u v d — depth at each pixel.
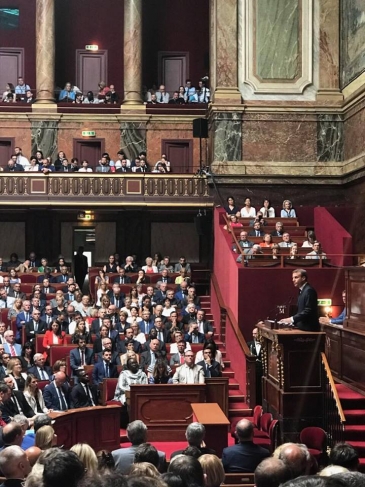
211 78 20.12
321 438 8.91
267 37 19.19
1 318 14.99
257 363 12.88
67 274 17.56
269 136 19.08
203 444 7.81
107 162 19.50
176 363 12.84
